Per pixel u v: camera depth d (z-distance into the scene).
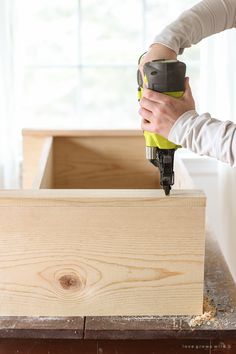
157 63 1.14
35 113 2.63
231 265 2.12
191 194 1.19
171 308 1.24
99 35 2.56
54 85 2.60
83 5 2.53
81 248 1.20
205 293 1.33
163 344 1.20
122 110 2.63
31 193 1.19
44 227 1.18
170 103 1.13
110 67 2.59
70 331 1.18
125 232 1.19
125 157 2.12
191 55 2.42
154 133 1.17
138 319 1.23
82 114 2.63
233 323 1.21
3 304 1.23
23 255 1.20
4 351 1.21
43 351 1.21
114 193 1.19
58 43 2.57
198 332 1.19
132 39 2.56
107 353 1.21
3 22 2.23
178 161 1.92
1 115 2.29
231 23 1.48
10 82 2.28
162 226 1.18
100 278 1.22
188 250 1.20
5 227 1.18
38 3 2.52
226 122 1.11
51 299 1.23
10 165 2.34
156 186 2.13
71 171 2.12
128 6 2.53
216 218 2.56
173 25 1.38
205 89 2.32
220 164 2.31
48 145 1.91
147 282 1.22
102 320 1.22
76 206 1.17
